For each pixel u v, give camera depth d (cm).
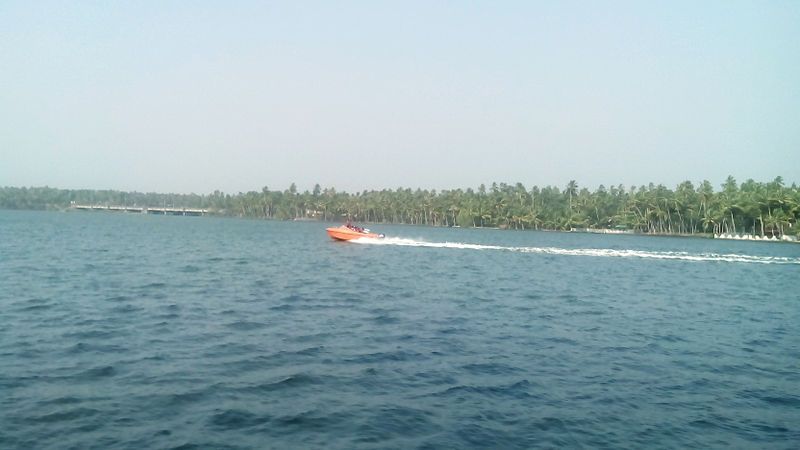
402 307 3039
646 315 3083
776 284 5050
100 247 6619
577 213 17925
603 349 2194
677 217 16050
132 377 1642
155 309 2695
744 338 2531
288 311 2795
